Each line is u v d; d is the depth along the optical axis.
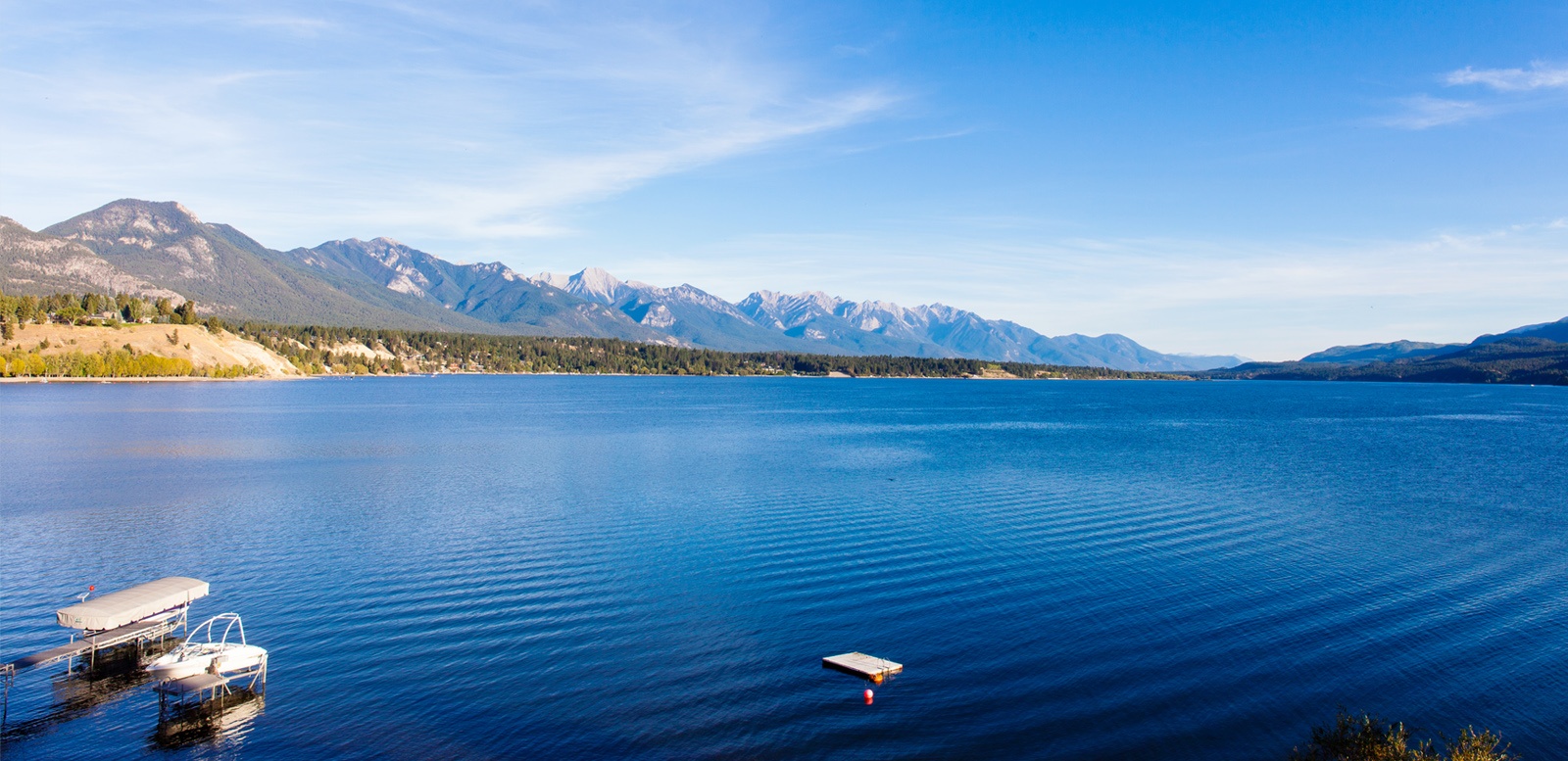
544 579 44.28
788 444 115.06
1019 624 37.91
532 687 31.09
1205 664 33.50
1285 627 37.62
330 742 27.25
